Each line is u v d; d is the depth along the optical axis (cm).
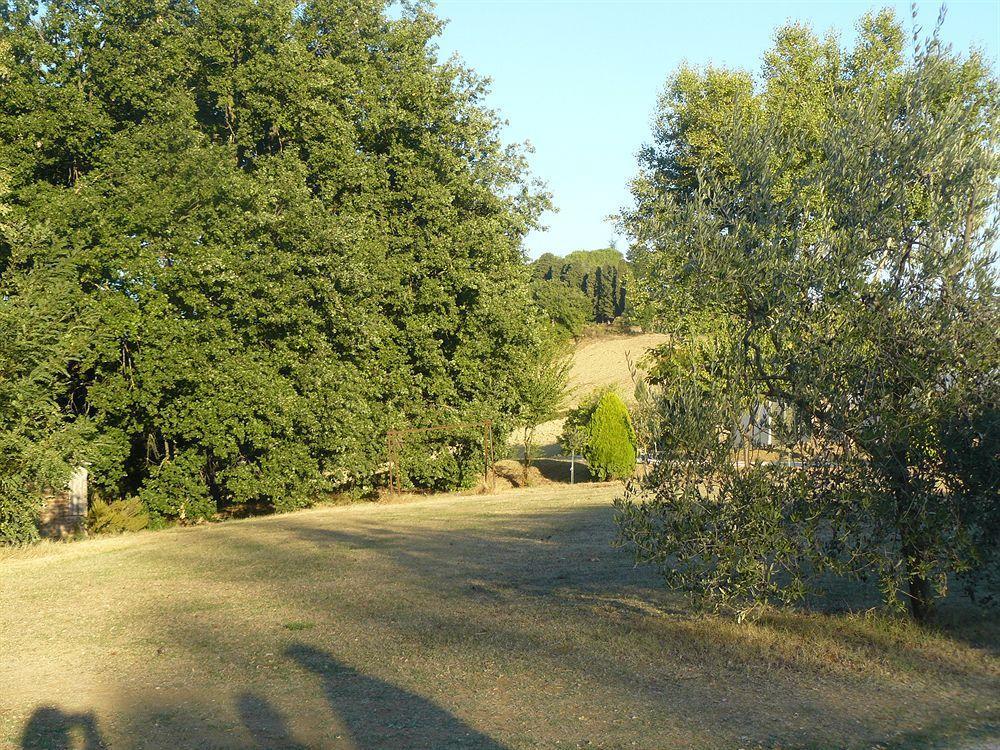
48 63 2095
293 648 834
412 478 2791
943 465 790
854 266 792
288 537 1727
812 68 2736
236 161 2336
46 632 944
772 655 770
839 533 798
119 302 2031
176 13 2353
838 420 785
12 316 1633
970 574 827
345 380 2392
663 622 893
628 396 4253
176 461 2289
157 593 1166
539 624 901
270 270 2219
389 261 2505
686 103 3128
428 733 595
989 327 761
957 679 705
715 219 825
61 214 1967
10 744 592
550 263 14612
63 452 1747
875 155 811
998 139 802
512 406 2905
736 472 808
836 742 570
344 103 2489
